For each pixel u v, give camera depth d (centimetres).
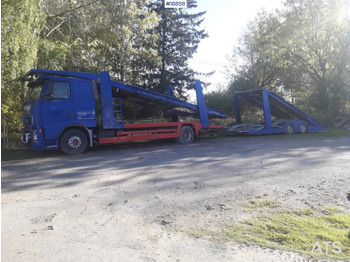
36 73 981
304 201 452
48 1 1520
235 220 383
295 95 2970
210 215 404
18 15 1094
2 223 385
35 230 362
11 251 308
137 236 343
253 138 1475
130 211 427
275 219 381
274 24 2536
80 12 1670
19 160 905
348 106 2450
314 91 2534
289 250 302
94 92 1042
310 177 604
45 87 966
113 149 1149
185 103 1352
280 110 1800
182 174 663
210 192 513
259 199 467
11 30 1074
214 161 822
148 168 740
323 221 371
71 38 1764
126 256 297
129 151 1080
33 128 989
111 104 1087
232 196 486
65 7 1611
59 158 934
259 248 308
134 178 635
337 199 458
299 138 1465
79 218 402
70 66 1784
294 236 331
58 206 454
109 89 1089
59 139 996
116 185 579
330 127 2211
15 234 350
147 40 2197
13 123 1245
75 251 307
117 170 724
